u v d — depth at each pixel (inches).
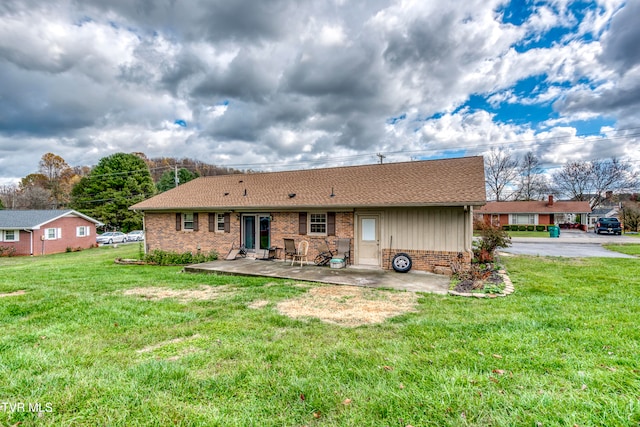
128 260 546.3
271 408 103.3
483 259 446.3
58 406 104.6
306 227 478.9
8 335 174.9
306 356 144.5
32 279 368.2
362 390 113.3
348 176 546.3
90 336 175.0
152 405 104.8
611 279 331.9
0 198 1829.5
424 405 103.3
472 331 174.7
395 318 207.0
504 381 118.0
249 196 547.5
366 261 436.5
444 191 397.4
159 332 181.0
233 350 151.9
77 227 1082.1
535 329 175.9
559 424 92.0
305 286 315.9
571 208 1529.3
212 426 94.5
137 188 1567.4
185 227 587.8
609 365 130.5
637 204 1519.4
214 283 333.7
